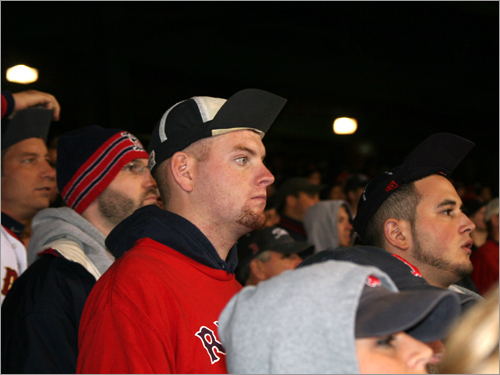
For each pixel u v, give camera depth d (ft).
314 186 14.89
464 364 2.67
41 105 8.03
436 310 3.68
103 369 4.40
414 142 46.78
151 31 21.52
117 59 21.58
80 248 6.81
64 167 7.57
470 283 11.94
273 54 34.81
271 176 5.51
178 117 5.60
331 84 37.70
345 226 13.89
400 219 6.02
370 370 2.95
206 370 4.69
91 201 7.37
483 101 44.34
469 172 45.55
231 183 5.34
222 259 5.64
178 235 5.29
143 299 4.70
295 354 2.81
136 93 31.35
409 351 3.09
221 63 32.22
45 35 23.25
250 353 2.98
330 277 3.00
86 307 5.06
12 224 8.06
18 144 7.97
